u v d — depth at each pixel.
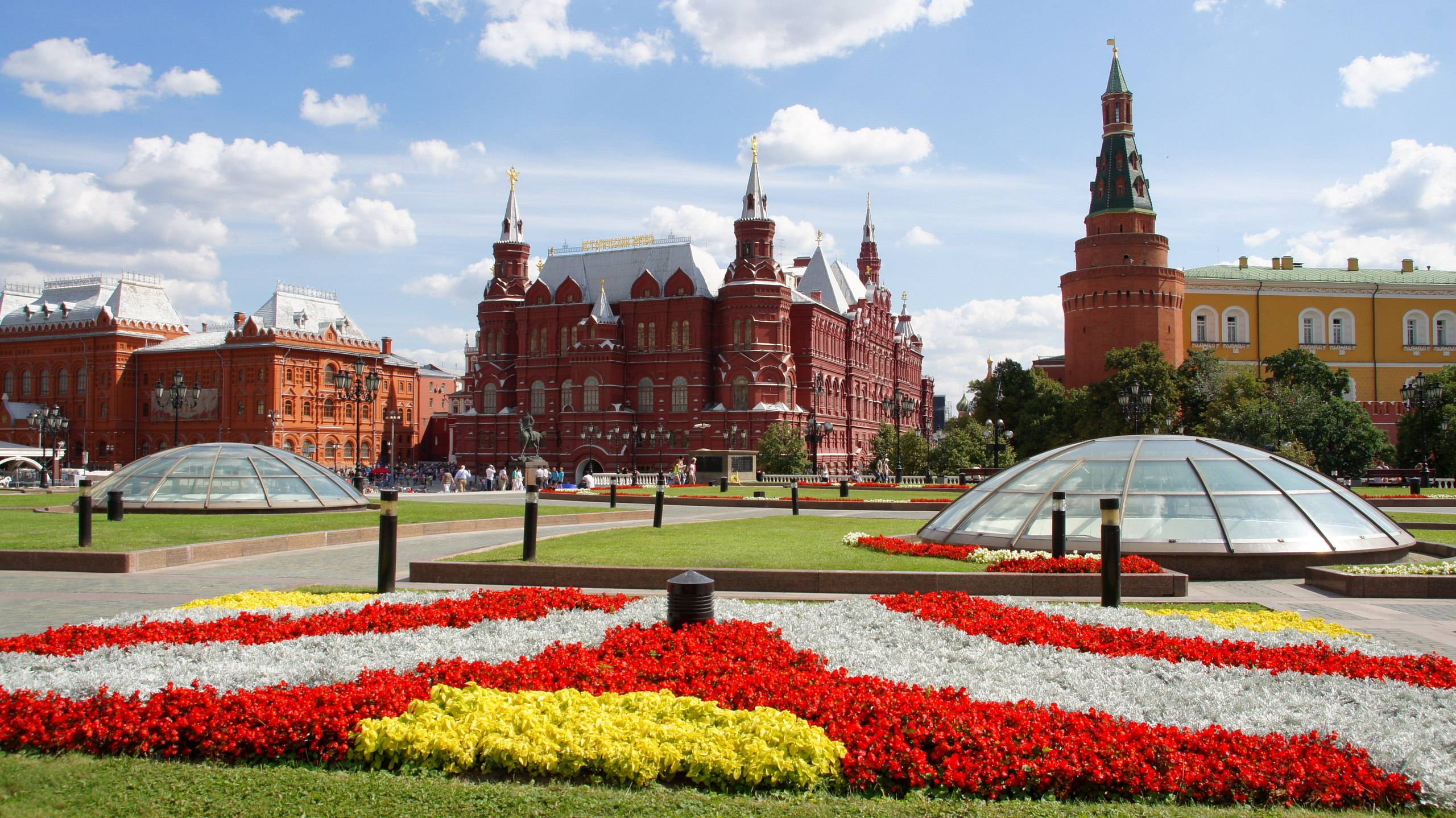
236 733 9.26
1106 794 8.48
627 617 15.12
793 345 107.12
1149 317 108.50
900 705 9.77
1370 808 8.24
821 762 8.73
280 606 16.34
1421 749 9.11
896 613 15.54
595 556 23.30
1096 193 115.38
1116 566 17.00
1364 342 121.69
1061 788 8.48
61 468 104.81
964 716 9.45
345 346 119.81
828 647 12.95
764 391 100.19
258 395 112.44
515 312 113.38
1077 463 25.23
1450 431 82.19
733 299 101.25
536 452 95.38
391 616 14.66
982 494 26.61
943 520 27.17
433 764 8.98
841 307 123.38
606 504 52.69
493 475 85.06
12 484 77.19
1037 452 103.19
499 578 21.36
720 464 79.81
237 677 11.09
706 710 9.74
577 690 10.65
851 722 9.45
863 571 20.16
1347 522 23.69
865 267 161.12
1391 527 24.61
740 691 10.38
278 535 28.39
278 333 111.50
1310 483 24.58
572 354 105.31
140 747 9.33
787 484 78.00
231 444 42.38
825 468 108.31
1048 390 104.88
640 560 22.38
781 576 20.23
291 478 41.66
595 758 8.79
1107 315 109.00
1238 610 17.47
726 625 13.49
